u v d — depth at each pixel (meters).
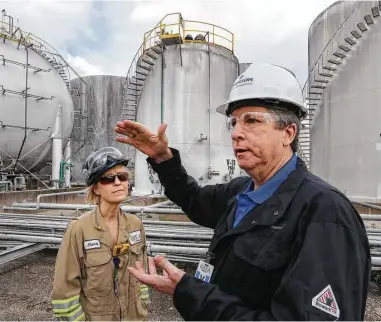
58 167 18.08
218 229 1.73
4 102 15.91
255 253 1.36
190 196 2.21
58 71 20.06
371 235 5.66
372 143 10.95
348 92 11.60
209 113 15.62
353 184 11.30
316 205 1.30
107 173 2.37
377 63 10.98
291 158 1.59
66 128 19.72
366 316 4.25
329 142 12.16
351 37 11.92
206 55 15.75
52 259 6.62
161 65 15.71
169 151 2.12
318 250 1.19
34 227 6.43
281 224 1.35
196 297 1.31
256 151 1.51
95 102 26.58
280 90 1.52
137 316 2.51
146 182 15.90
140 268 1.60
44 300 4.70
